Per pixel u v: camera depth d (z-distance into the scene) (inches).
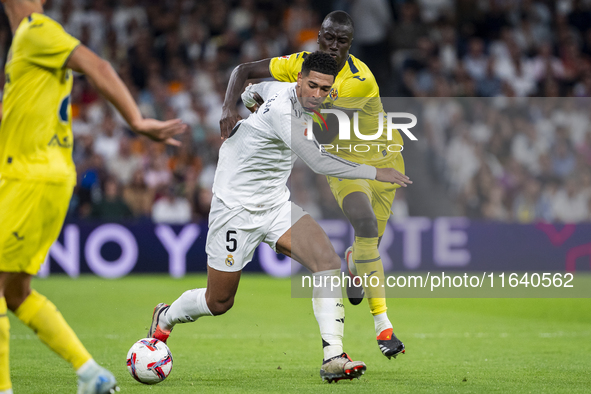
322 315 482.0
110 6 1921.8
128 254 1358.3
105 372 385.7
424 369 543.5
